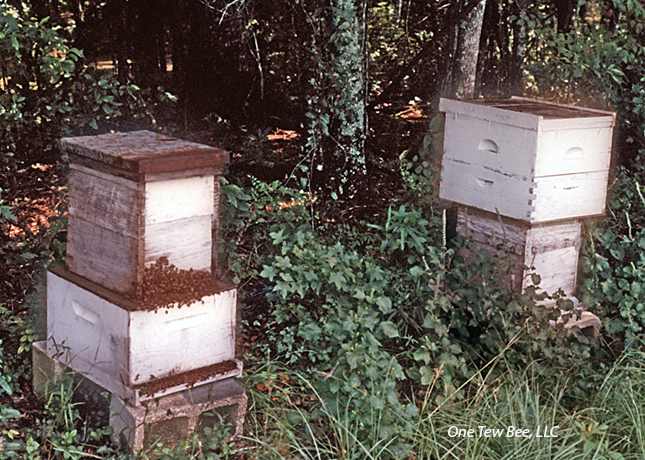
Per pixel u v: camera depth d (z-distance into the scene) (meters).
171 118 6.79
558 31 7.48
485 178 4.22
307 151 5.96
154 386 3.25
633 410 3.71
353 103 6.04
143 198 3.08
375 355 3.60
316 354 4.15
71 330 3.51
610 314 4.64
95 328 3.35
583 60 5.94
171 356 3.30
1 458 3.21
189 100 7.82
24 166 5.61
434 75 10.16
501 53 8.30
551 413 3.70
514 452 3.33
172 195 3.18
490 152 4.17
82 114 4.80
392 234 4.84
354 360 3.50
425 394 3.86
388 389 3.48
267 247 4.94
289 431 3.52
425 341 3.82
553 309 3.91
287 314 4.41
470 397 3.86
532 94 6.58
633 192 5.70
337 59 5.95
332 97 5.98
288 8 7.64
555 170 4.00
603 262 4.38
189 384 3.37
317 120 5.84
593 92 5.98
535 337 3.83
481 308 3.95
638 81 6.09
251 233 5.47
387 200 6.32
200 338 3.39
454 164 4.41
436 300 3.85
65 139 3.41
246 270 5.02
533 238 4.09
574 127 3.97
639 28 6.06
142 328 3.17
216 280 3.51
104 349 3.30
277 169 7.68
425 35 10.13
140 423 3.18
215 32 7.48
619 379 3.92
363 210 6.05
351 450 3.43
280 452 3.52
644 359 4.15
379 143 8.54
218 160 3.28
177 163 3.12
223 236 4.84
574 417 3.70
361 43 6.06
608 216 5.67
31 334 4.07
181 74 7.84
